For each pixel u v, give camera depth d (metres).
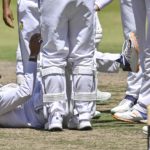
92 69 27.86
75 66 27.72
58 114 27.56
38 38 28.12
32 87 28.23
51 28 27.20
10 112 28.53
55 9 27.11
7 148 24.30
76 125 28.06
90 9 27.48
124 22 31.55
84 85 27.67
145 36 30.97
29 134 27.03
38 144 25.02
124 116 30.28
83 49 27.62
